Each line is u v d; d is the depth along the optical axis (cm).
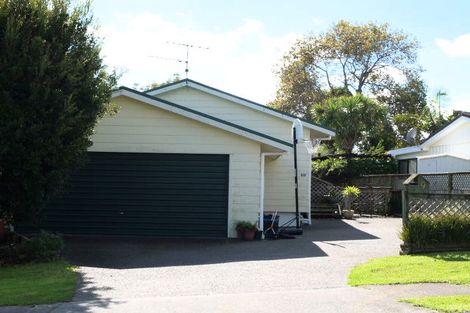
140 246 1302
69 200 1476
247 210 1476
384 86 4244
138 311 649
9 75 1041
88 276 906
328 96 4159
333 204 2250
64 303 695
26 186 1077
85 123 1144
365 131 3153
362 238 1408
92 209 1477
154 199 1482
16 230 1443
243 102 1992
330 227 1755
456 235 1077
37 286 803
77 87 1125
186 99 2017
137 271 960
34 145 1062
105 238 1437
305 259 1066
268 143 1466
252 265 1007
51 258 1065
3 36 1064
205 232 1472
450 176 1812
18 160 1054
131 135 1493
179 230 1472
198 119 1470
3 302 696
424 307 641
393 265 933
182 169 1488
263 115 2005
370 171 2702
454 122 2202
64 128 1077
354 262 1017
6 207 1129
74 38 1150
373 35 4222
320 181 2339
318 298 709
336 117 3016
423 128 3478
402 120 3753
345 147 3062
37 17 1091
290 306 667
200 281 859
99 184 1484
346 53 4197
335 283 820
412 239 1070
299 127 1576
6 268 981
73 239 1405
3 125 1038
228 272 938
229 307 666
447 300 670
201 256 1141
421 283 787
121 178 1485
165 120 1496
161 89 1994
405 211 1079
